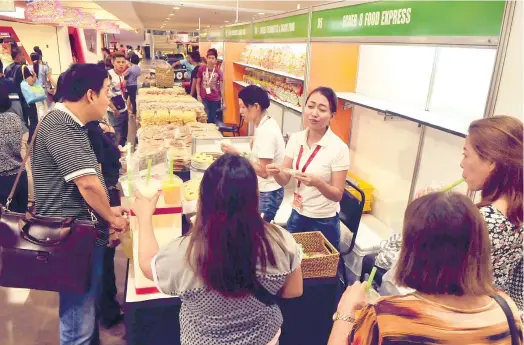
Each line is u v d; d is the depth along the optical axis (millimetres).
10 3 4191
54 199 1900
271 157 2795
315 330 2162
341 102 3908
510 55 1620
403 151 3240
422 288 964
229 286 1139
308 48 3693
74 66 1880
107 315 2691
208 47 11195
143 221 1524
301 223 2674
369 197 3689
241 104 2893
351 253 3225
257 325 1285
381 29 2490
